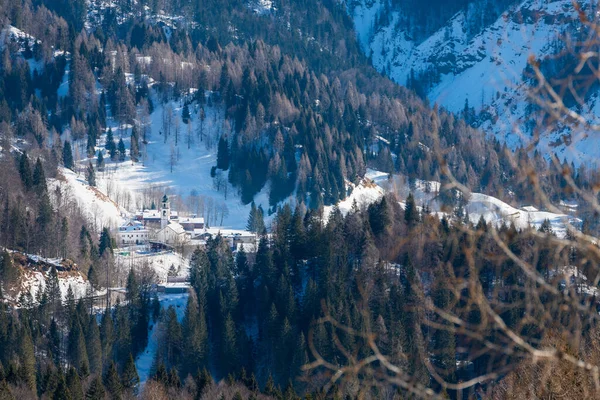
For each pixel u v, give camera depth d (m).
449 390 77.69
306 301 132.25
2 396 95.19
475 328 21.34
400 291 113.75
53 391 105.50
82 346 126.06
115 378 107.75
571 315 20.27
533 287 20.62
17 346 118.56
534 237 19.75
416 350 77.00
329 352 114.00
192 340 130.62
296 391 113.19
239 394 99.38
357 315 115.56
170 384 111.44
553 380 23.91
